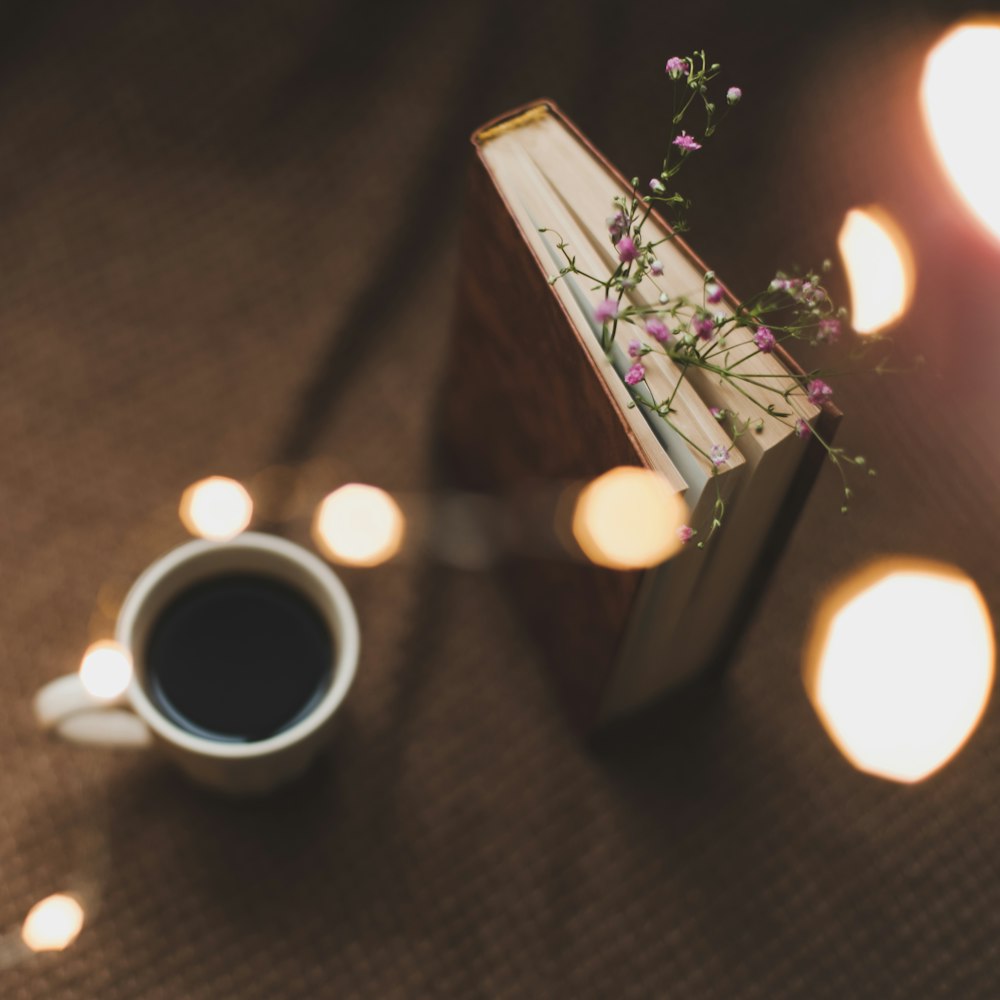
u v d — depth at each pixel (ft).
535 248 2.73
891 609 3.13
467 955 2.96
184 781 3.03
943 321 3.24
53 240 3.34
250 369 3.28
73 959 2.93
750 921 2.99
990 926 2.99
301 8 3.51
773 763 3.08
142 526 3.17
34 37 3.46
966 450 3.23
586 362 2.69
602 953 2.97
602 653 2.91
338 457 3.24
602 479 2.75
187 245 3.36
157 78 3.46
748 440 2.68
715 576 2.86
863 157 3.41
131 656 2.85
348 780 3.05
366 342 3.32
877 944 2.98
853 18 3.52
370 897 2.99
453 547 3.19
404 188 3.41
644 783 3.07
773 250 3.34
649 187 3.37
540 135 2.82
